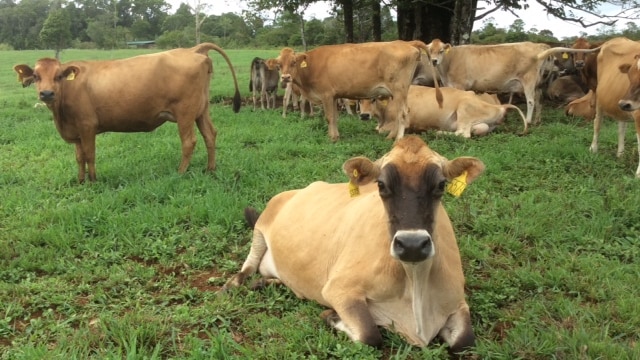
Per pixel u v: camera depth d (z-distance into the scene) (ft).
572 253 18.49
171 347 13.43
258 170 28.55
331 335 13.15
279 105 58.13
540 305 14.82
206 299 15.84
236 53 152.25
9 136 40.01
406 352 12.35
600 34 103.09
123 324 14.06
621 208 21.34
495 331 14.07
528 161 29.27
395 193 11.32
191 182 26.30
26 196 25.13
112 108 27.20
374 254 12.94
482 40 119.55
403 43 36.11
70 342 13.48
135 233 20.68
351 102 51.44
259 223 17.52
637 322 13.89
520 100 56.13
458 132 37.96
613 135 35.45
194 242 19.86
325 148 33.83
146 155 32.68
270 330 13.87
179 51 28.40
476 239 19.81
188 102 27.94
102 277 17.48
